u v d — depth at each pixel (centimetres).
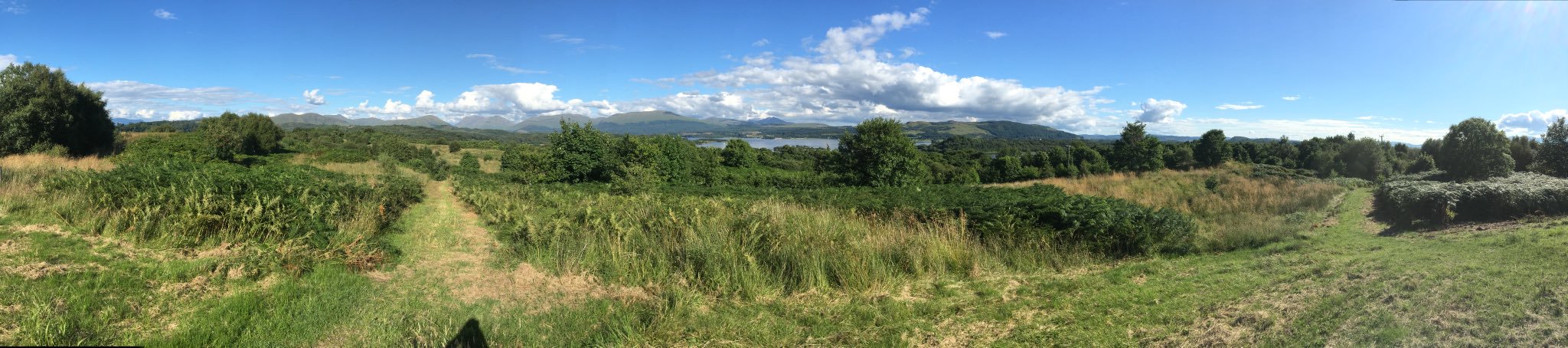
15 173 1114
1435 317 384
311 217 778
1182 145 4234
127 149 2755
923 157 5169
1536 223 823
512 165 4069
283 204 834
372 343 419
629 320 494
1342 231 990
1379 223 1105
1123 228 845
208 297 484
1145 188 2148
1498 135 2308
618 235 782
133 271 531
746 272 626
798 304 564
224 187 909
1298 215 1224
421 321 470
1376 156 2834
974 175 4556
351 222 900
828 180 3172
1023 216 884
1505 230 789
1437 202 991
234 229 743
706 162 4912
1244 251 778
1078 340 421
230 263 577
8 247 566
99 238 666
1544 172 2152
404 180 1764
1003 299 556
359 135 6247
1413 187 1112
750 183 4256
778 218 837
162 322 423
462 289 586
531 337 455
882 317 507
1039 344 422
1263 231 915
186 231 693
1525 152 2725
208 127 3106
